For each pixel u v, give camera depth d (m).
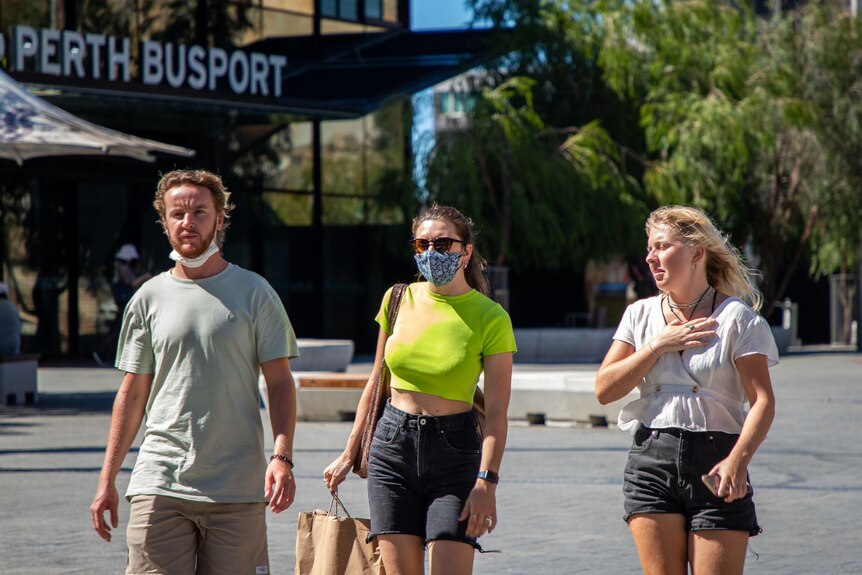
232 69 54.22
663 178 64.94
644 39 67.12
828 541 16.47
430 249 9.88
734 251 9.79
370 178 67.38
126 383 9.55
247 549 9.34
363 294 67.06
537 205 62.41
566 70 68.25
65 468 22.86
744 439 9.05
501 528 17.34
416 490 9.86
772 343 9.37
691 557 9.26
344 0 65.69
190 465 9.24
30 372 35.91
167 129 59.16
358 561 9.88
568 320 76.94
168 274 9.60
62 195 56.12
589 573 14.52
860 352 69.81
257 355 9.45
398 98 67.62
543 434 29.12
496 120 62.78
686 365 9.42
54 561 14.86
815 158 67.56
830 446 26.64
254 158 62.09
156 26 57.28
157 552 9.20
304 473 22.39
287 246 63.56
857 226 69.06
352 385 31.70
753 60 68.62
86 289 57.06
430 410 9.87
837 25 68.94
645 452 9.45
